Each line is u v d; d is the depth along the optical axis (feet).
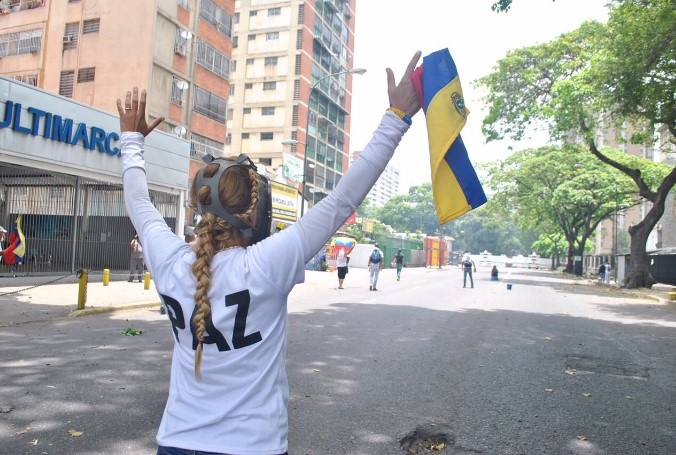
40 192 58.18
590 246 235.81
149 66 87.20
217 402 4.69
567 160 132.26
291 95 163.12
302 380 20.10
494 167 145.28
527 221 171.32
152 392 17.56
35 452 12.55
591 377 22.29
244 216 4.90
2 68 98.02
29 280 51.57
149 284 51.60
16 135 48.24
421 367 22.99
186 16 95.30
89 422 14.66
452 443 14.33
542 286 93.71
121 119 5.90
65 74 92.53
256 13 168.55
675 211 145.89
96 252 60.03
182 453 4.59
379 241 155.43
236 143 167.02
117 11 89.51
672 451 14.17
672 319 44.80
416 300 55.16
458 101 5.86
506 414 16.84
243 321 4.70
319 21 174.40
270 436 4.67
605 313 48.75
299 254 4.84
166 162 66.23
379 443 13.99
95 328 30.40
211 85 102.68
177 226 68.85
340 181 5.19
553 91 77.61
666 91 60.23
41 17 95.14
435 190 5.77
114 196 61.93
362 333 31.58
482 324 37.78
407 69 5.51
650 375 23.00
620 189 119.34
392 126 5.28
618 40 59.41
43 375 19.38
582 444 14.49
